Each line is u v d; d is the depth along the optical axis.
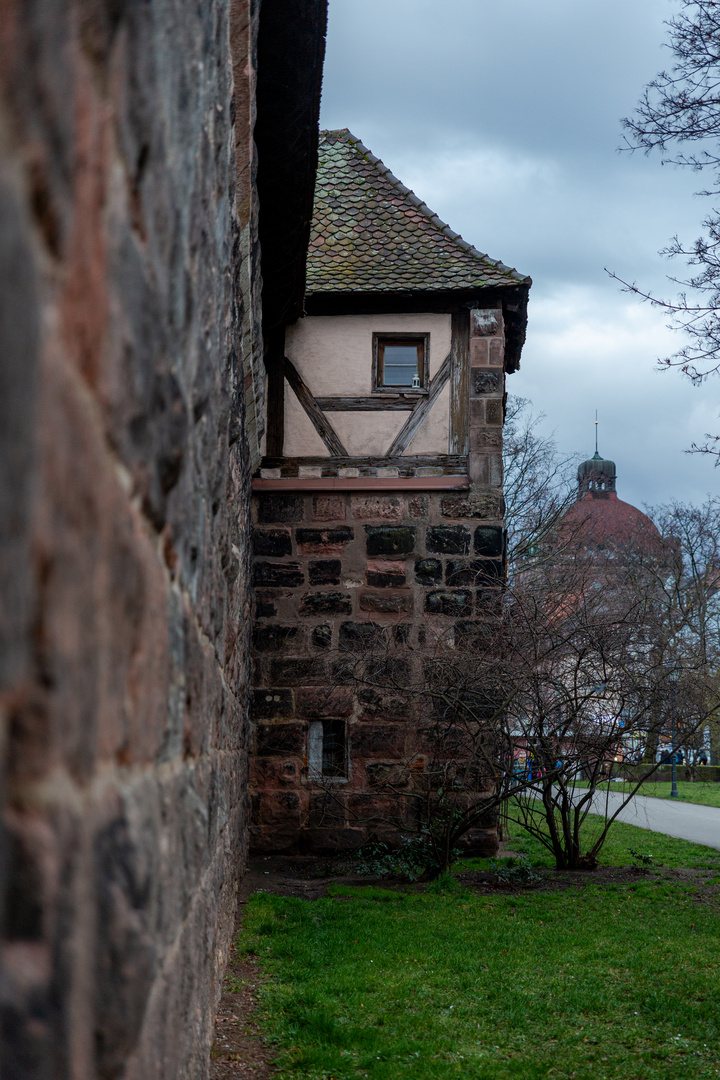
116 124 1.21
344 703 11.68
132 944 1.40
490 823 11.49
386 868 10.10
